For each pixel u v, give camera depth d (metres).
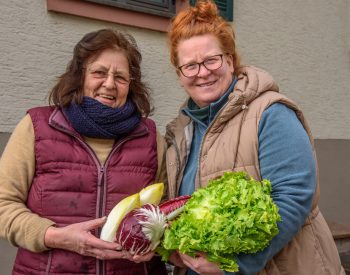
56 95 1.84
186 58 1.73
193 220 1.36
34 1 3.16
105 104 1.83
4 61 3.04
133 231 1.47
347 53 5.59
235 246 1.33
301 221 1.48
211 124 1.69
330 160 5.37
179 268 1.88
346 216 5.51
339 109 5.50
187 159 1.85
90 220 1.67
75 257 1.68
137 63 1.98
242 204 1.34
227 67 1.75
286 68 4.91
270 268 1.58
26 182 1.73
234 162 1.61
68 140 1.76
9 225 1.64
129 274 1.75
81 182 1.72
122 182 1.76
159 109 3.88
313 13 5.16
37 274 1.70
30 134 1.75
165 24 3.85
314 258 1.60
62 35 3.31
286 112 1.59
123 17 3.59
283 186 1.48
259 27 4.62
